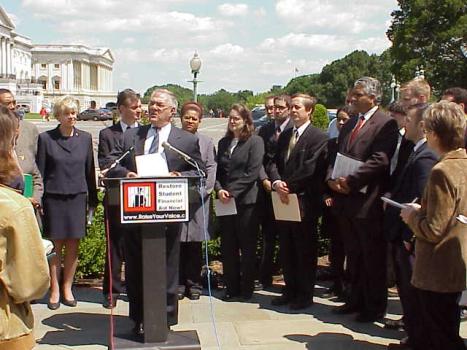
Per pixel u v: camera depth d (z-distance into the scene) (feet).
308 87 258.37
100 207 22.67
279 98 20.90
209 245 23.75
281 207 18.74
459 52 122.11
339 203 17.60
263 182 19.74
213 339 16.31
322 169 18.67
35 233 8.96
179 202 13.43
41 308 19.10
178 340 13.98
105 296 19.43
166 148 15.31
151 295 13.73
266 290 21.27
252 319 18.10
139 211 13.30
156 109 15.42
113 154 18.40
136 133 15.97
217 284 21.48
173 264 15.58
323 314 18.49
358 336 16.55
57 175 18.63
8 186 9.35
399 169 16.51
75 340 16.39
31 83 275.18
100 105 365.20
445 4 120.47
